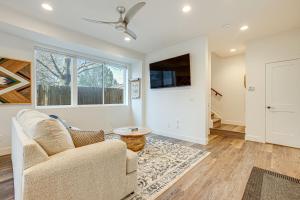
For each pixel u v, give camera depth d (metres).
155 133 4.69
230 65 5.28
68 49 3.73
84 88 4.18
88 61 4.26
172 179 2.01
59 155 1.17
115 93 4.95
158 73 4.47
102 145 1.42
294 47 3.23
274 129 3.51
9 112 2.90
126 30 2.55
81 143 1.49
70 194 1.16
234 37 3.64
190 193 1.74
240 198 1.65
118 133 2.87
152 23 3.00
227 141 3.76
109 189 1.42
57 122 1.30
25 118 1.58
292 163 2.50
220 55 5.21
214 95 5.57
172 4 2.39
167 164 2.44
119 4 2.41
